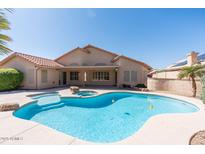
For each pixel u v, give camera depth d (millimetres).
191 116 7594
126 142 4520
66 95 14805
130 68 24312
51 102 12891
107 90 19672
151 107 13062
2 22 4234
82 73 27438
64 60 27797
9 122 6273
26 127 5672
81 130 7660
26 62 20484
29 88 20438
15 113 8578
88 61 28156
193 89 14945
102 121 9164
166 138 4797
